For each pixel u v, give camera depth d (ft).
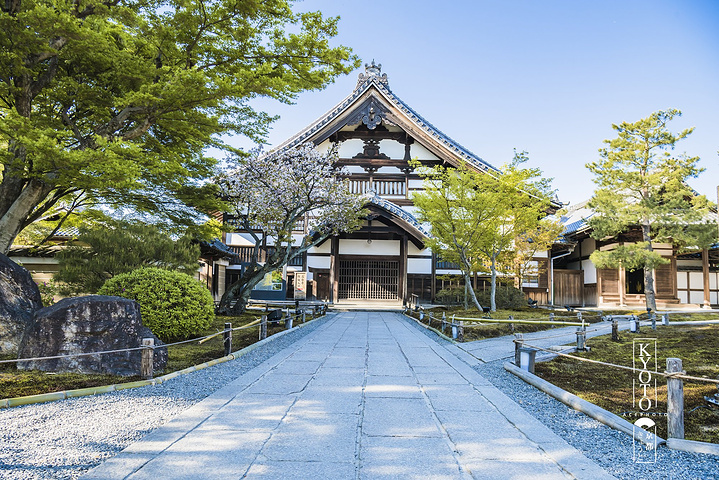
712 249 77.46
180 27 32.07
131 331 21.53
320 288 78.54
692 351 28.09
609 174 62.75
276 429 13.83
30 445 12.41
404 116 82.12
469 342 35.42
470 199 51.55
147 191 40.11
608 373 23.17
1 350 22.72
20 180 32.35
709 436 13.70
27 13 23.88
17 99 29.81
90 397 17.58
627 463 11.73
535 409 16.79
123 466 10.95
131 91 29.37
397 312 68.90
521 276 64.75
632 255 60.85
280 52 32.81
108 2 31.37
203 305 31.27
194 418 14.88
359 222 62.80
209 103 31.35
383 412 15.83
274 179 50.88
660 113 60.59
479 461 11.55
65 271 35.99
